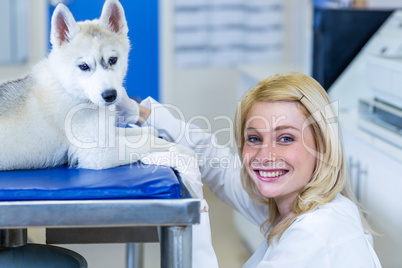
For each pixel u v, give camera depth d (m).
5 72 4.39
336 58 2.87
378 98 2.37
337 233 1.33
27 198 1.10
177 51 4.70
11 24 4.32
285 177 1.47
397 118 2.20
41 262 1.33
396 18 2.79
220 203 3.95
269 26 4.69
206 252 1.35
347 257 1.31
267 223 1.68
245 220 3.19
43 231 2.97
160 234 1.22
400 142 2.10
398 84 2.18
